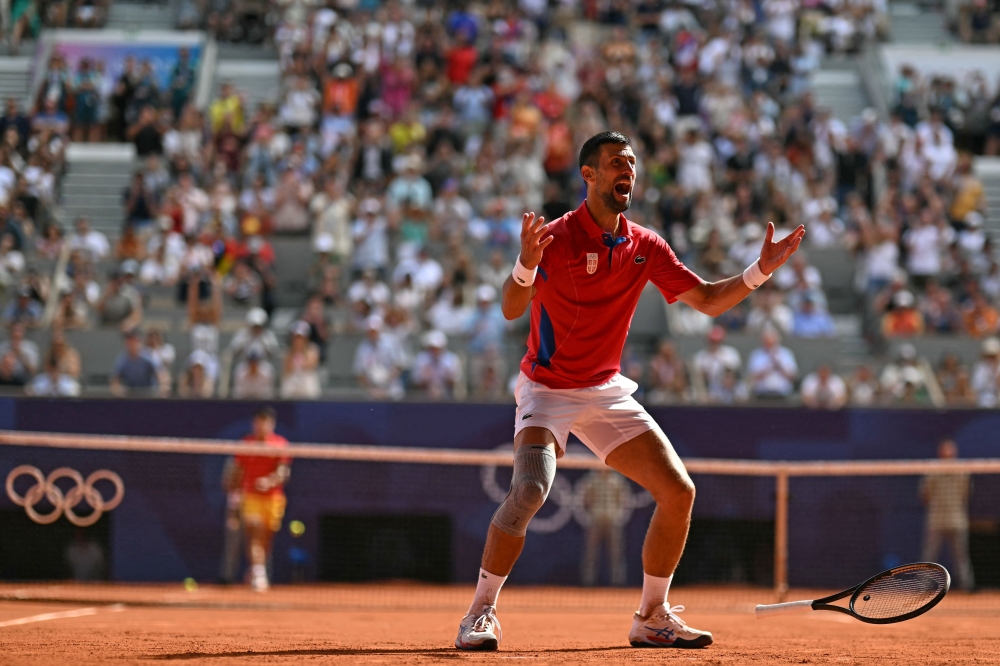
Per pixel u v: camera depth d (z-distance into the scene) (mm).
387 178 32312
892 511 21406
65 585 20094
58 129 33906
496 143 33000
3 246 28297
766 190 31828
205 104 36312
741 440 21469
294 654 8258
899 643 9883
